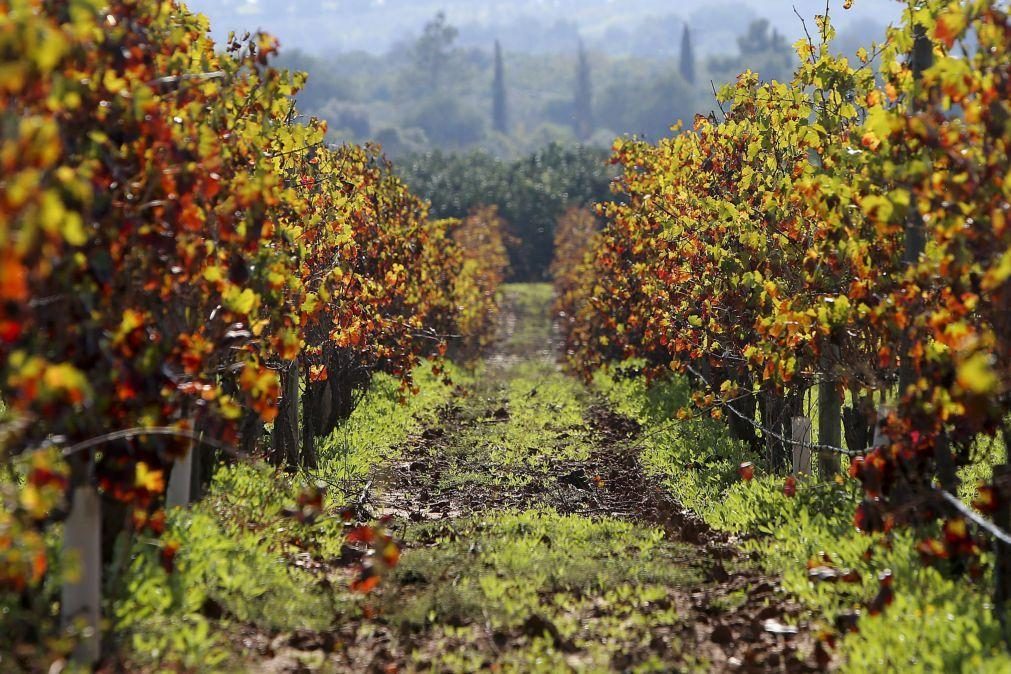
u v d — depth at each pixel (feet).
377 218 98.68
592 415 135.44
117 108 39.91
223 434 42.96
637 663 43.32
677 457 93.50
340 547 63.57
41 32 29.55
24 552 35.24
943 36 41.42
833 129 63.16
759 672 42.06
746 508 70.23
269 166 59.16
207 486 66.74
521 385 172.24
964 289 42.60
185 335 41.24
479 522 73.05
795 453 75.36
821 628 45.62
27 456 36.35
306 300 57.52
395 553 48.26
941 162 46.47
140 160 41.52
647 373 107.14
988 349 42.80
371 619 49.96
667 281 84.79
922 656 40.68
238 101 55.26
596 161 522.47
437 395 144.77
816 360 61.87
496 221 390.21
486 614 49.73
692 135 96.07
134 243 41.29
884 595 43.98
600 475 95.66
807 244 64.90
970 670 38.09
